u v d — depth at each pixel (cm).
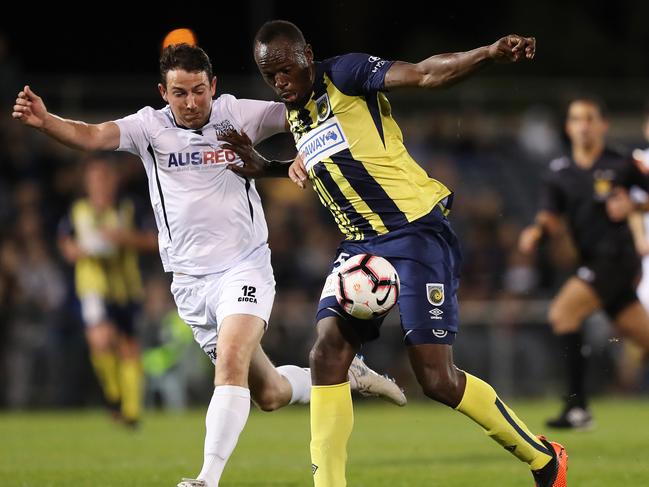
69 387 5747
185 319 2431
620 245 3828
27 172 6725
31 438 3969
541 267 6300
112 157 6588
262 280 2342
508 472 2752
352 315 2094
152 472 2811
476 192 7444
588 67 9625
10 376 5688
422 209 2147
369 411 5575
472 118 7656
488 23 9619
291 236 6462
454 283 2164
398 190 2142
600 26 9850
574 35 9669
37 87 6944
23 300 5747
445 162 7519
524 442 2138
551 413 4872
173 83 2289
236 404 2166
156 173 2361
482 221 6638
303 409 6009
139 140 2338
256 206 2405
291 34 2123
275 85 2144
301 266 6309
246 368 2214
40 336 5728
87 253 4462
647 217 4253
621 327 3900
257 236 2392
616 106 7875
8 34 8925
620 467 2817
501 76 9481
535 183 7631
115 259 4491
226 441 2139
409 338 2094
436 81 1994
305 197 6962
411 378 5853
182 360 5697
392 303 2084
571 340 3797
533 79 9469
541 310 5959
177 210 2353
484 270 6391
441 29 9519
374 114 2144
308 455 3294
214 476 2114
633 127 7831
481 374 5894
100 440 3878
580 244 3859
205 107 2314
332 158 2152
